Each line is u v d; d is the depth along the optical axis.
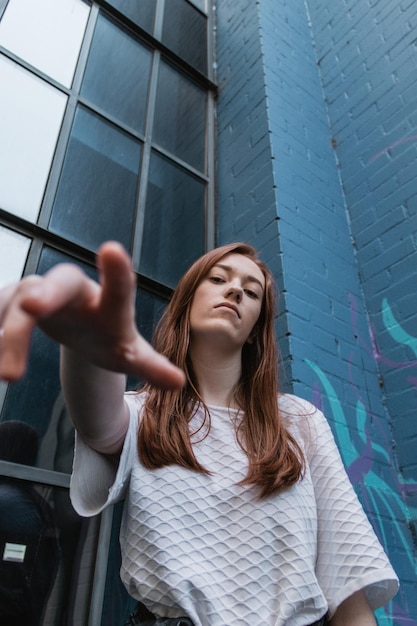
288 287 1.72
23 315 0.26
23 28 2.01
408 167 2.04
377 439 1.66
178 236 2.09
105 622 1.17
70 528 1.25
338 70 2.61
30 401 1.35
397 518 1.54
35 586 1.12
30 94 1.87
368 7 2.56
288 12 2.84
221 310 0.84
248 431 0.77
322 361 1.65
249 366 0.95
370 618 0.67
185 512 0.62
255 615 0.56
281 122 2.24
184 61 2.70
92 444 0.60
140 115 2.30
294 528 0.65
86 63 2.18
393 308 1.88
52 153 1.82
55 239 1.65
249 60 2.55
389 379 1.80
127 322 0.33
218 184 2.38
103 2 2.44
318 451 0.81
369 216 2.13
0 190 1.60
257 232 1.96
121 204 1.96
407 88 2.17
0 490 1.19
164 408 0.74
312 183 2.16
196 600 0.56
